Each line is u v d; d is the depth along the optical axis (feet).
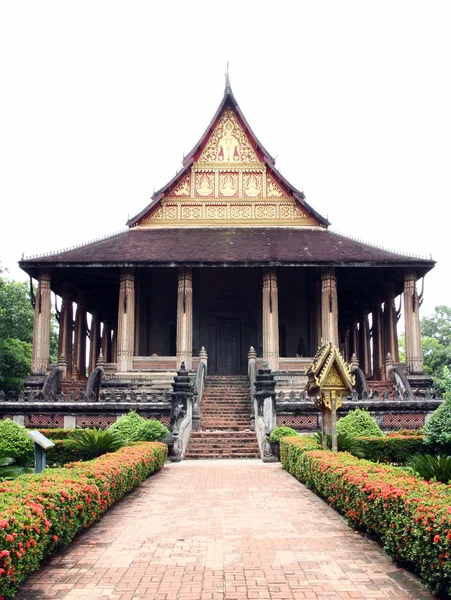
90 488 30.19
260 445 69.10
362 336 139.95
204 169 123.34
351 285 129.08
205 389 93.45
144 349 121.70
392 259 105.60
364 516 28.50
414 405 77.05
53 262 104.42
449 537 19.34
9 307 154.10
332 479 35.32
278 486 46.68
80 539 29.40
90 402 77.25
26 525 21.56
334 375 46.62
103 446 54.60
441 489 25.39
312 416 76.84
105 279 120.78
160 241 114.01
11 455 51.13
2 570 19.01
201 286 125.59
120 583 22.56
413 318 105.91
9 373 146.61
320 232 120.06
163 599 20.79
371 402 76.84
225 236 116.67
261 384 72.38
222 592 21.49
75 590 21.80
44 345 104.06
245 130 124.57
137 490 44.83
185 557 26.07
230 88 124.77
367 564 24.99
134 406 76.23
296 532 30.73
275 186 123.13
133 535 30.22
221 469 58.59
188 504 38.91
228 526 32.19
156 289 125.18
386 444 59.21
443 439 52.85
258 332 123.44
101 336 147.95
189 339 104.73
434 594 21.02
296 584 22.39
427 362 180.14
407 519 23.07
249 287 125.49
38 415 76.59
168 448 66.18
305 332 123.85
